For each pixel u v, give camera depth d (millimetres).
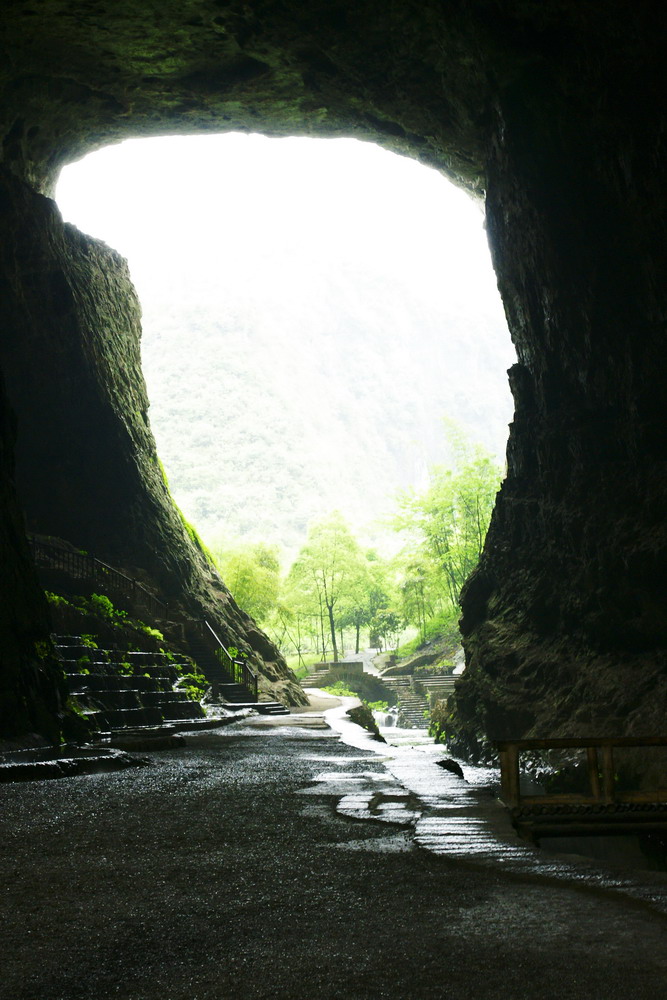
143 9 26797
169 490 41531
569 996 3238
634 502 23234
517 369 30391
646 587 21734
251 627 41125
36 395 33125
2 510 15797
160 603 33562
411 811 7797
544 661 25359
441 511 61219
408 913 4414
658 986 3311
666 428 22875
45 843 6473
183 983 3494
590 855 11906
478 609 31438
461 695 29297
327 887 5023
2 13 26375
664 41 20766
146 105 32781
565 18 23156
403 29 27094
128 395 38594
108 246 39688
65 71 30125
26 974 3621
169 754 14172
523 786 21672
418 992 3320
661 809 8484
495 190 29312
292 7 26391
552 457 27094
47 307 33562
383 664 72000
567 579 25672
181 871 5512
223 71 30453
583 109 24141
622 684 21422
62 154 35375
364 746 15836
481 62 26422
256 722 24219
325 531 75438
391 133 33781
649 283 22969
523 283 28312
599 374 25281
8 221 32125
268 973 3578
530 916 4281
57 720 15250
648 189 22297
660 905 4398
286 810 7957
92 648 22094
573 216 25234
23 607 15375
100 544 34219
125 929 4250
